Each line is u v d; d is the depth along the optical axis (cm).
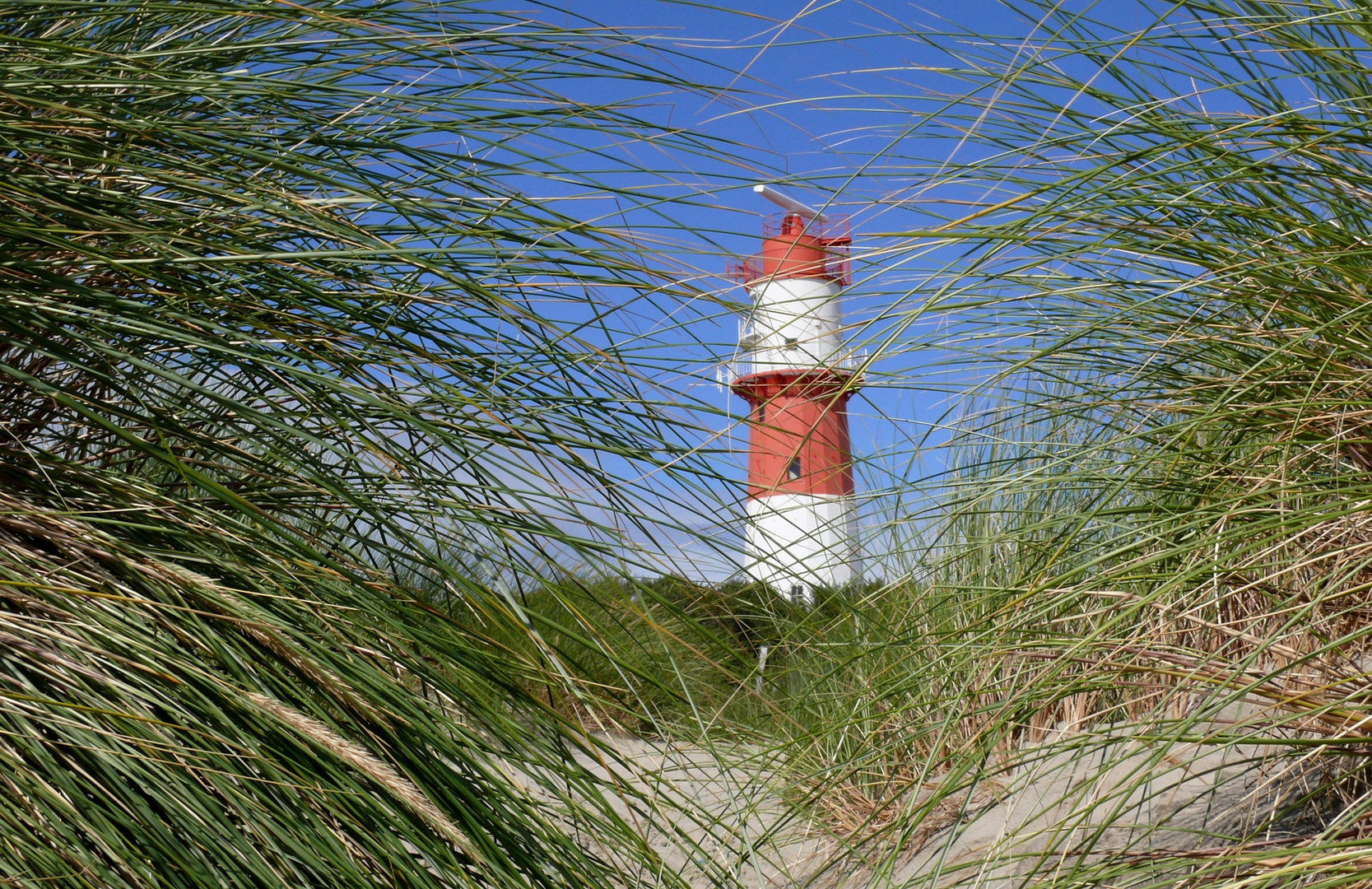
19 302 107
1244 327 159
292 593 120
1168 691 150
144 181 126
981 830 201
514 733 125
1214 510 133
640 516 144
